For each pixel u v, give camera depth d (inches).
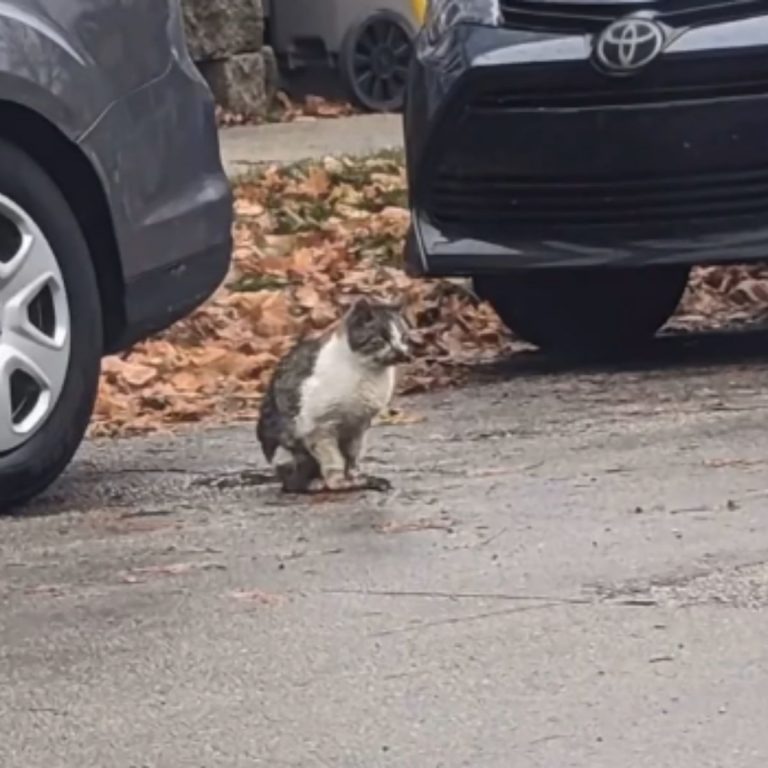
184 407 534.3
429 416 501.0
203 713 289.1
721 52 506.6
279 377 425.4
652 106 512.7
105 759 273.6
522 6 525.0
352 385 416.5
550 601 333.1
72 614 338.3
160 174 437.7
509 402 515.8
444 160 532.7
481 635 317.1
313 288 690.2
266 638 320.8
